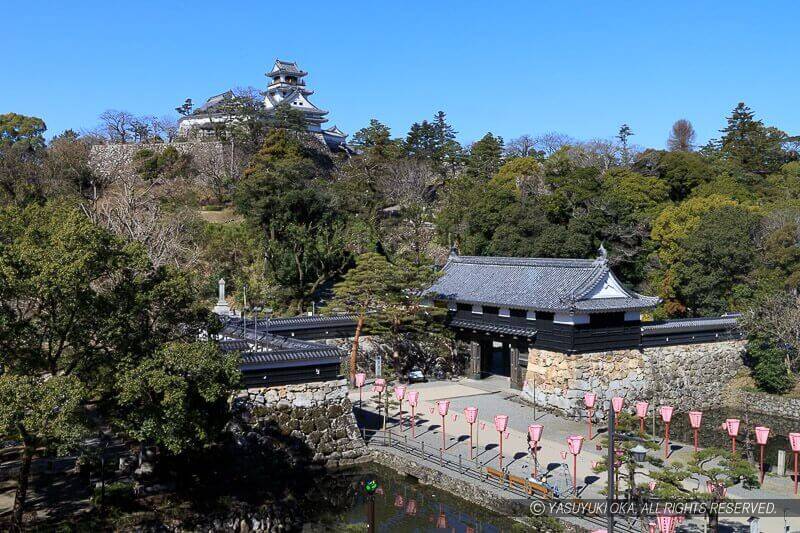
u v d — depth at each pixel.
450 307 38.34
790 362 36.38
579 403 31.23
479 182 72.38
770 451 28.28
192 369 16.94
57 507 18.52
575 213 55.78
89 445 20.92
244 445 23.34
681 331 35.50
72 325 16.55
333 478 24.52
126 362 16.77
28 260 15.45
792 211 46.44
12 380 14.45
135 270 18.23
